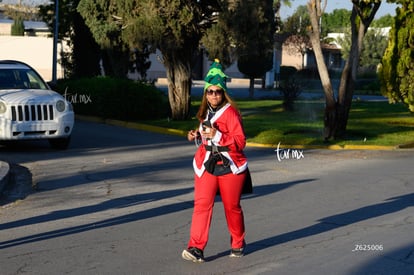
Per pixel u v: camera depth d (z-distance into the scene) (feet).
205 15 75.20
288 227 29.17
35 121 51.90
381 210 32.91
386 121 80.23
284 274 22.29
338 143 60.70
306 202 34.88
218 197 35.42
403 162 51.03
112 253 24.79
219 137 22.91
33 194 37.19
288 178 42.80
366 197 36.37
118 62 91.71
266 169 46.80
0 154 52.80
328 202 34.88
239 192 23.47
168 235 27.58
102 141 62.59
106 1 79.87
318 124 74.90
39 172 44.42
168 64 77.10
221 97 23.08
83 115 84.99
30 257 24.26
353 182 41.34
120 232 28.12
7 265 23.25
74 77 103.24
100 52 101.96
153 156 52.70
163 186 39.47
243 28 72.64
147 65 98.63
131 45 74.79
